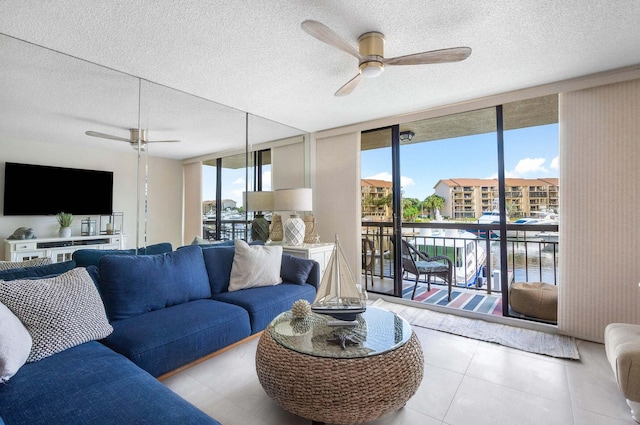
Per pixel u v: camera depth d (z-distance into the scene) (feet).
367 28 5.93
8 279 5.67
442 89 9.03
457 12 5.44
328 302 6.52
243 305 7.77
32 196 7.55
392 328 5.76
